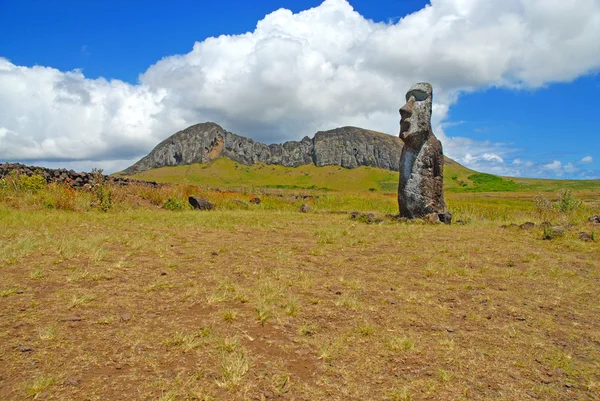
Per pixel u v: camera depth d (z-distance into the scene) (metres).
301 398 2.65
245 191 24.41
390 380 2.92
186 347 3.21
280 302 4.35
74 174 16.28
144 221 9.90
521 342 3.65
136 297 4.27
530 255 7.25
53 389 2.57
